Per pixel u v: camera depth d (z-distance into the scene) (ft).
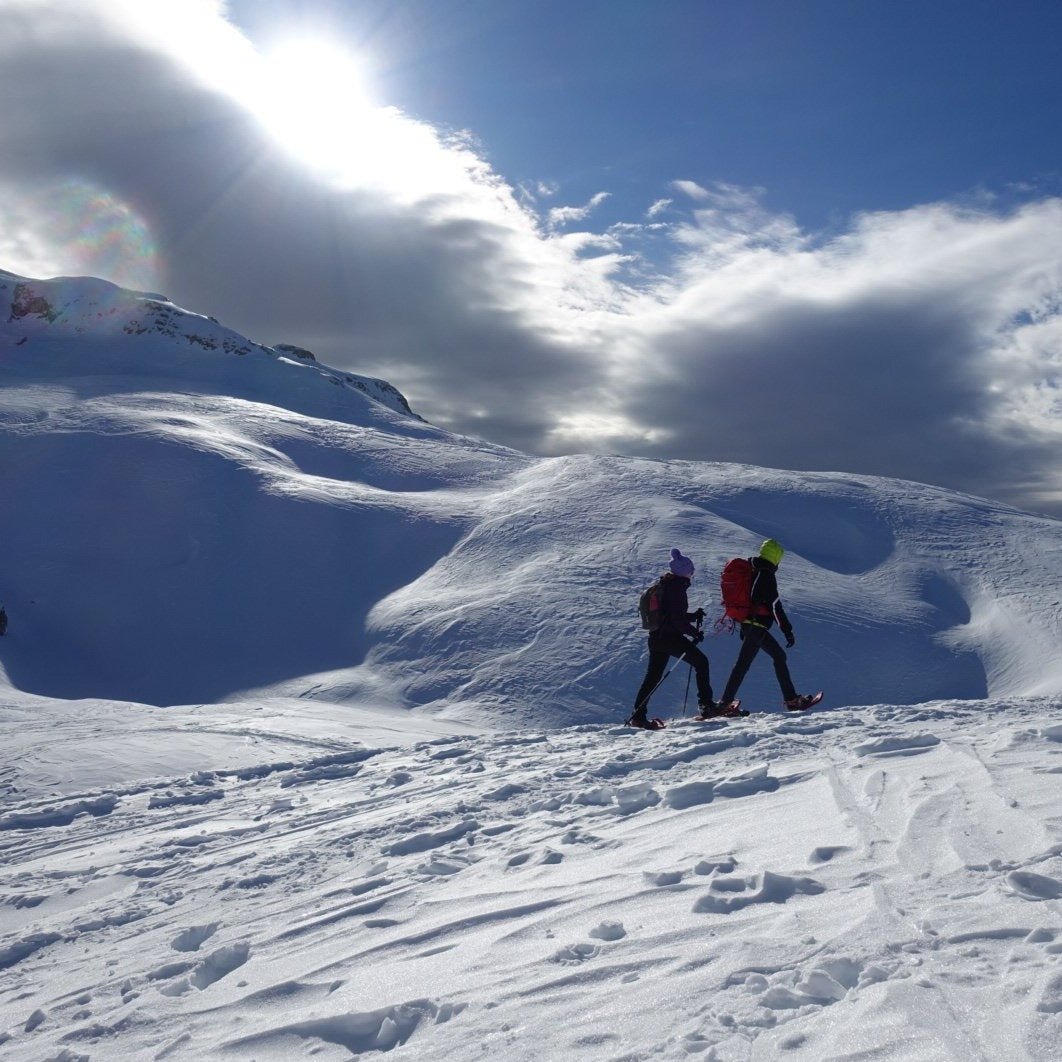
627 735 33.22
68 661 187.83
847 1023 7.72
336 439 315.99
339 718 106.22
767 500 235.20
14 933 17.94
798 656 159.53
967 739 21.30
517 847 16.90
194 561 219.61
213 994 11.93
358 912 14.43
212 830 25.70
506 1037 8.74
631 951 10.24
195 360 460.55
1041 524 229.86
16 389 366.84
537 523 224.74
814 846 13.35
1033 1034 7.06
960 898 10.30
